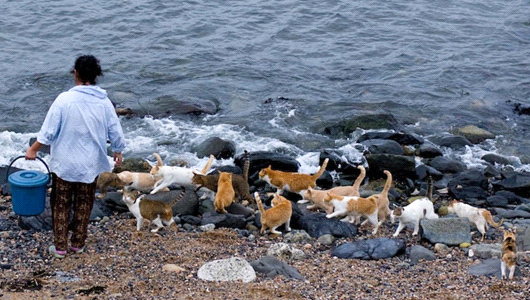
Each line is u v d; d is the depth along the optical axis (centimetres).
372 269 947
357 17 2459
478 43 2294
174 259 942
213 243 1024
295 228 1144
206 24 2352
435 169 1506
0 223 1067
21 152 1511
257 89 1898
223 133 1634
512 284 885
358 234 1118
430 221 1088
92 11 2431
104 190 1205
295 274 907
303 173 1377
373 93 1902
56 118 848
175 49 2155
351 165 1464
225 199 1155
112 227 1069
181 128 1652
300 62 2100
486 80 2019
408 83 1977
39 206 918
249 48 2189
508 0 2675
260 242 1058
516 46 2283
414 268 957
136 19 2378
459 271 947
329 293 843
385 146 1539
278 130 1669
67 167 866
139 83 1906
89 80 873
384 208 1140
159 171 1216
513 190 1410
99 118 866
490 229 1165
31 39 2212
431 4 2608
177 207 1159
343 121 1695
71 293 804
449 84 1980
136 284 840
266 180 1282
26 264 895
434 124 1750
